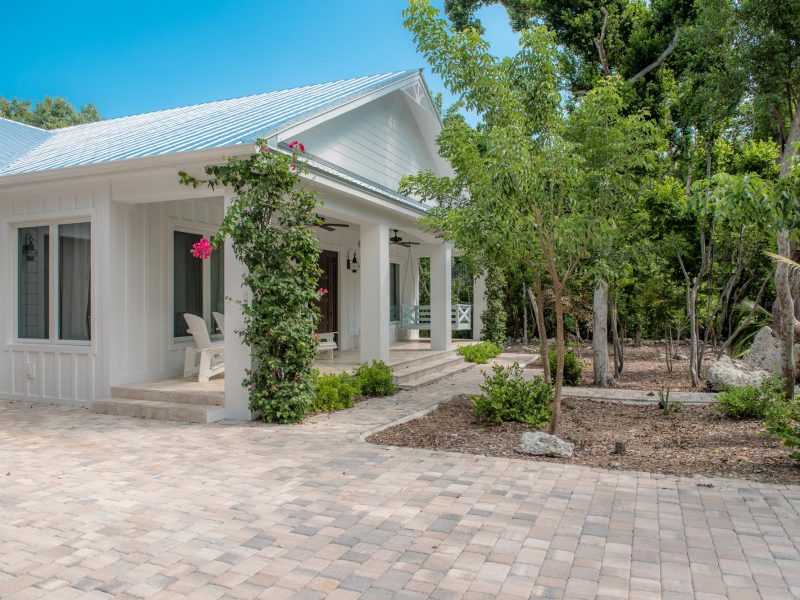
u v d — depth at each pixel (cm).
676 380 1168
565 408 848
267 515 417
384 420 761
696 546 363
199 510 427
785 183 508
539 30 651
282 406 728
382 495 460
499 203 584
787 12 795
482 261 798
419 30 647
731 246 1149
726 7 842
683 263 1159
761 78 828
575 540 372
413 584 315
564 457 575
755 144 1173
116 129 1180
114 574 327
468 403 896
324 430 700
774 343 1088
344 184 894
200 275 1020
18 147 1147
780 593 304
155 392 818
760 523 401
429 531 387
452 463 553
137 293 891
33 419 775
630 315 1323
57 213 889
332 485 486
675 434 684
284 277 730
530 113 667
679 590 307
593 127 654
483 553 353
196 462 558
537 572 328
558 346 659
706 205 523
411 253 1738
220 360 977
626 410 842
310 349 755
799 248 873
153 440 650
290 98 1127
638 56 1124
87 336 888
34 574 327
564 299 1396
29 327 938
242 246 725
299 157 823
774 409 644
